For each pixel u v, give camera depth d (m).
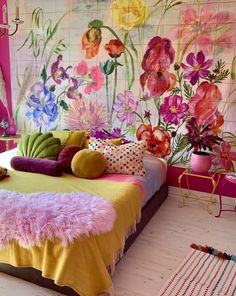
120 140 3.21
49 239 1.77
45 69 3.88
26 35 3.88
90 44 3.55
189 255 2.35
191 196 3.40
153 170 3.02
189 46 3.12
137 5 3.24
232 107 3.07
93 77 3.62
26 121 4.18
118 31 3.38
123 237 2.15
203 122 3.22
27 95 4.08
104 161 2.79
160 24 3.19
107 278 1.82
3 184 2.42
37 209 1.90
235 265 2.23
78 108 3.80
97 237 1.82
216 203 3.29
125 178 2.70
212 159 3.23
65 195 2.13
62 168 2.76
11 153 3.39
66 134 3.34
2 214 1.89
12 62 4.06
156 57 3.28
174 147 3.39
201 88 3.16
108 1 3.35
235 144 3.12
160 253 2.37
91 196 2.14
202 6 2.99
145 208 2.73
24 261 1.90
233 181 2.79
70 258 1.72
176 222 2.88
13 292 1.89
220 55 3.02
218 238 2.61
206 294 1.92
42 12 3.71
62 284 1.72
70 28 3.61
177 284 2.01
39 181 2.54
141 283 2.02
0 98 4.23
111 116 3.64
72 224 1.77
